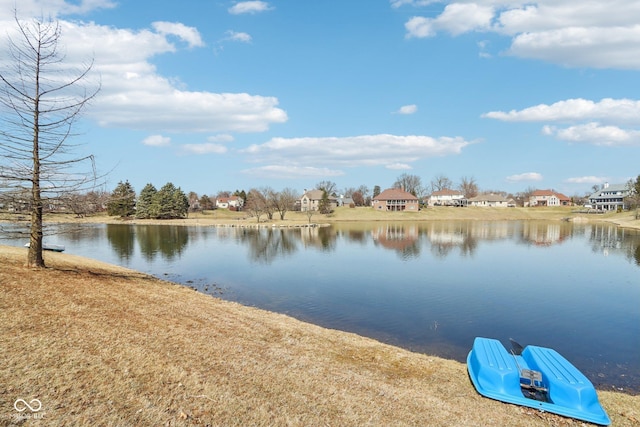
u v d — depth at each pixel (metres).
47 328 8.54
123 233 59.56
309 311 17.94
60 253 23.70
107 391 6.38
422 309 18.42
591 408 7.79
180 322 10.84
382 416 7.02
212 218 98.50
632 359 12.81
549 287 23.50
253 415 6.40
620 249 41.69
